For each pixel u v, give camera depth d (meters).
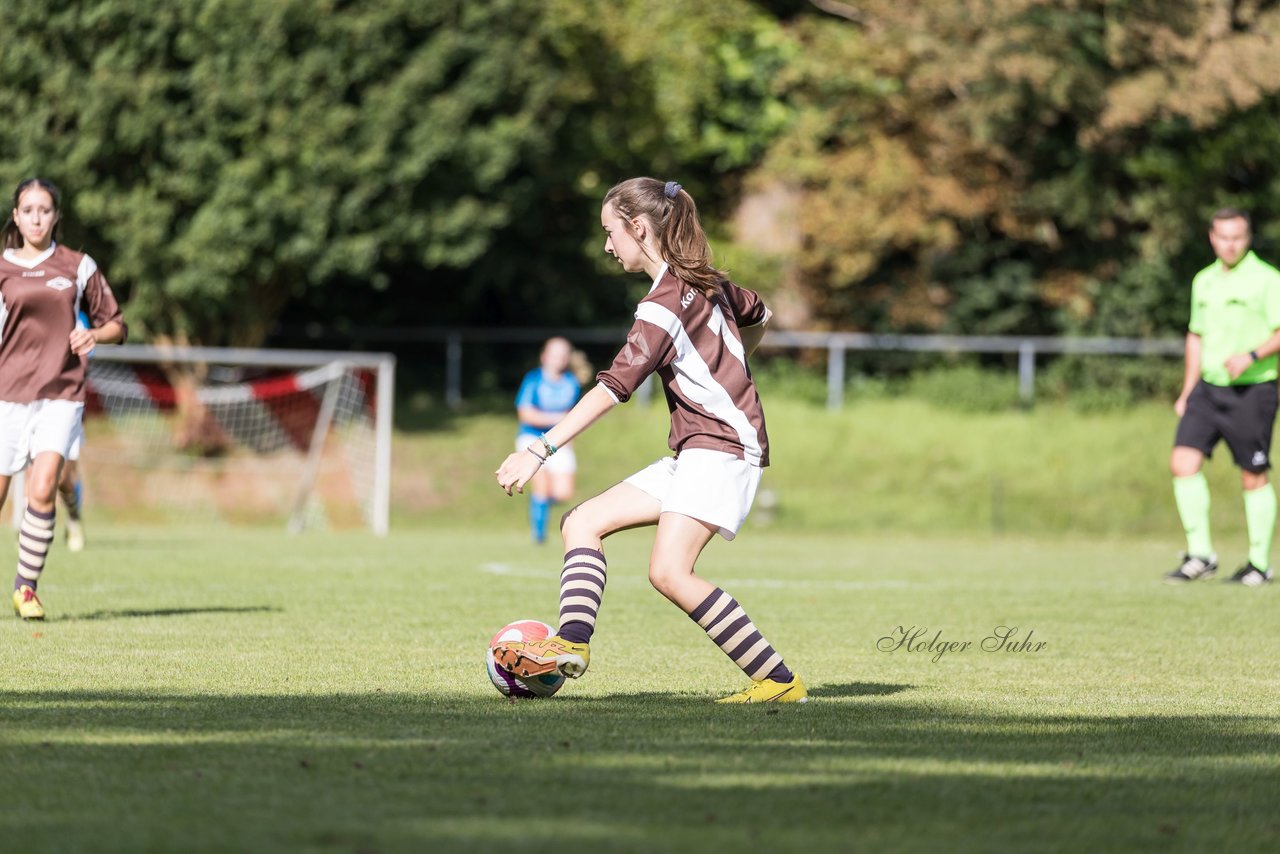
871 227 103.69
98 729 16.84
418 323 113.06
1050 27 97.50
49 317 28.17
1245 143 102.38
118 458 87.94
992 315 110.81
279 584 39.44
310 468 83.00
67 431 28.52
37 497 28.72
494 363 108.06
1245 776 15.01
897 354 105.88
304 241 85.31
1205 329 43.41
